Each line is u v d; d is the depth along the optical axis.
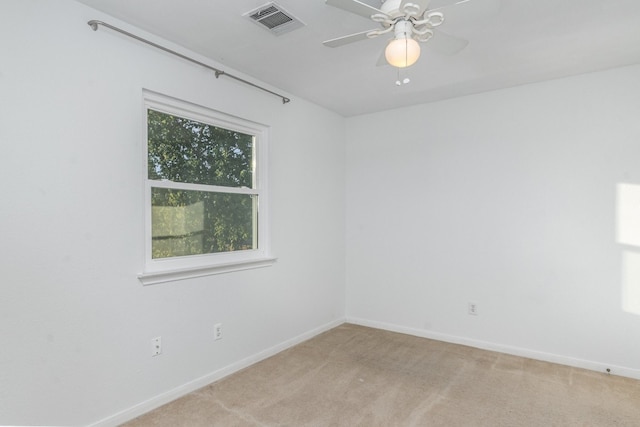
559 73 2.99
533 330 3.20
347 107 3.92
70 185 1.96
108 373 2.10
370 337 3.73
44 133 1.86
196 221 2.68
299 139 3.61
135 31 2.24
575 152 3.04
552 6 2.02
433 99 3.64
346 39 1.91
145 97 2.33
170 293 2.44
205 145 2.75
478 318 3.46
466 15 1.76
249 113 3.04
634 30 2.28
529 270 3.22
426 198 3.76
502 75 3.02
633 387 2.63
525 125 3.24
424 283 3.76
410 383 2.68
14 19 1.76
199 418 2.20
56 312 1.90
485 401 2.42
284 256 3.41
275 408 2.32
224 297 2.81
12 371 1.75
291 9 2.04
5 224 1.73
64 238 1.93
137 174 2.27
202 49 2.55
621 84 2.87
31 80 1.81
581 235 3.01
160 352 2.37
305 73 2.98
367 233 4.15
